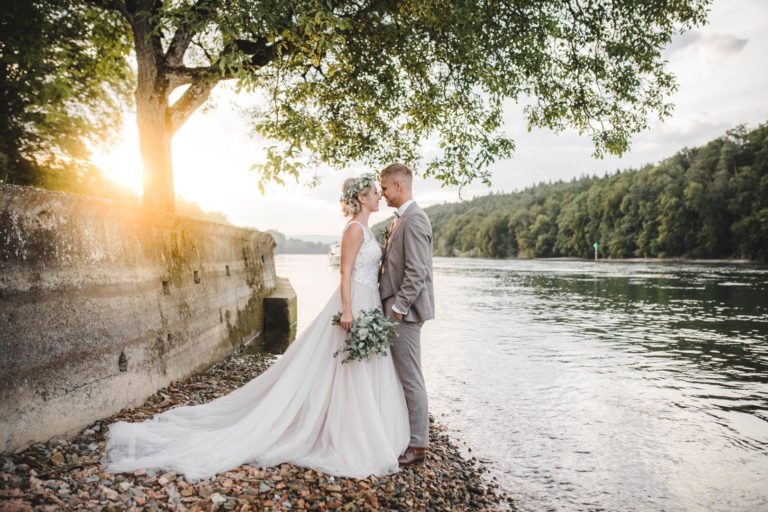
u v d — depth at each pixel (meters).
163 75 7.24
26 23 8.84
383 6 6.99
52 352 3.55
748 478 4.50
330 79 7.66
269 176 4.29
